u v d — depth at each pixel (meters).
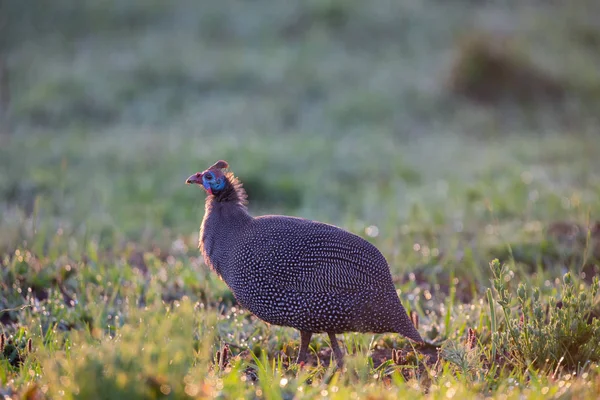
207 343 7.38
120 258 13.25
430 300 11.23
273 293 8.77
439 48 38.09
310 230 8.88
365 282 8.65
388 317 8.66
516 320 8.72
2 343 8.57
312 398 7.01
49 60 36.03
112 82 32.94
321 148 25.27
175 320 7.95
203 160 23.34
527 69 32.88
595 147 25.31
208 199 9.50
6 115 30.23
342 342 9.71
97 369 6.57
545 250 12.81
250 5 43.12
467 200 18.14
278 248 8.76
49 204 17.69
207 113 30.62
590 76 34.44
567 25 41.38
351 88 33.03
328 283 8.61
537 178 20.16
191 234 16.34
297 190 21.20
